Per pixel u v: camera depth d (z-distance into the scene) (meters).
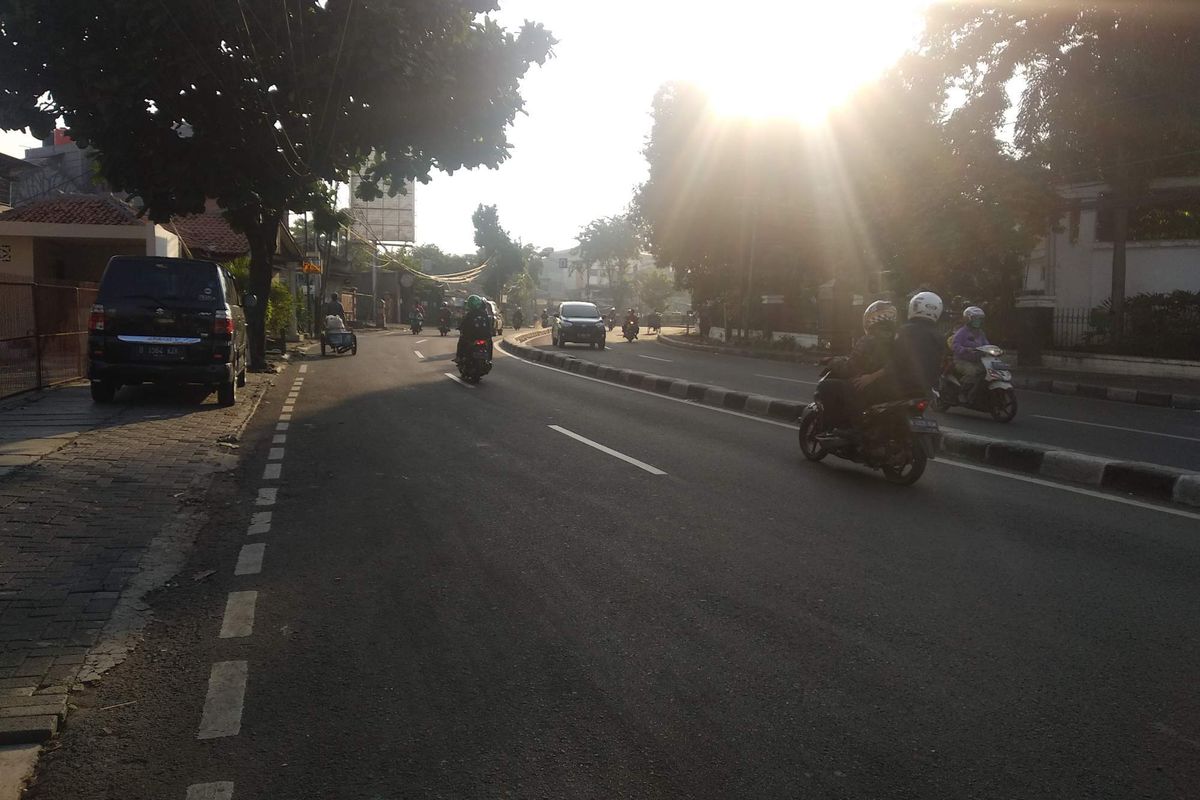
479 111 17.47
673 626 4.85
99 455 9.20
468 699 4.00
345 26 14.52
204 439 10.45
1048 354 25.08
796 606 5.16
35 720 3.72
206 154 16.92
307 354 27.44
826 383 9.13
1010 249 24.78
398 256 71.75
